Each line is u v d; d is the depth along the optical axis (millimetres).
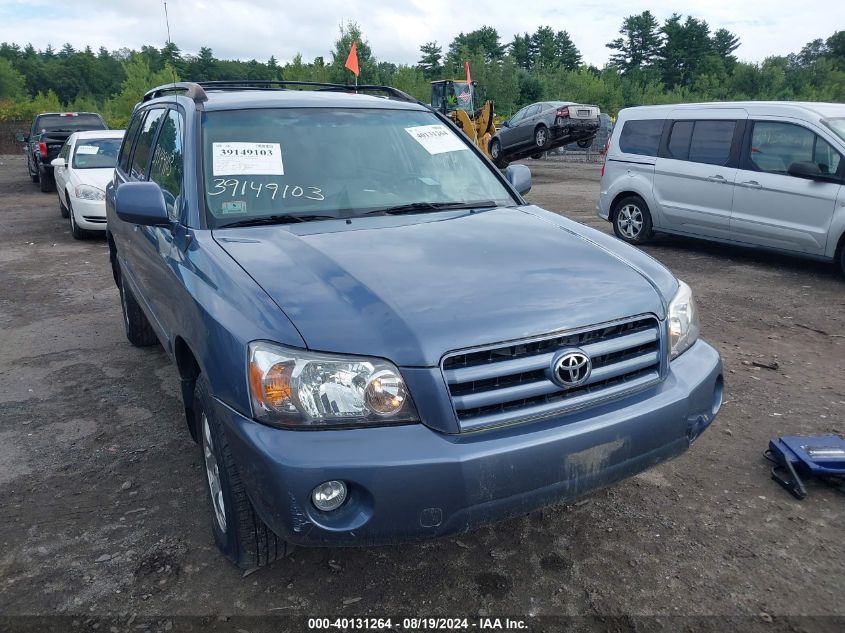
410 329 2340
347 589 2795
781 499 3383
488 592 2773
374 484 2225
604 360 2607
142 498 3477
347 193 3506
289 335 2338
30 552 3051
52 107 58781
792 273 8219
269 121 3729
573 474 2449
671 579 2824
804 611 2633
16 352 5766
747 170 8430
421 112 4262
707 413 2910
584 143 25031
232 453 2438
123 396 4781
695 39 102438
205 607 2697
